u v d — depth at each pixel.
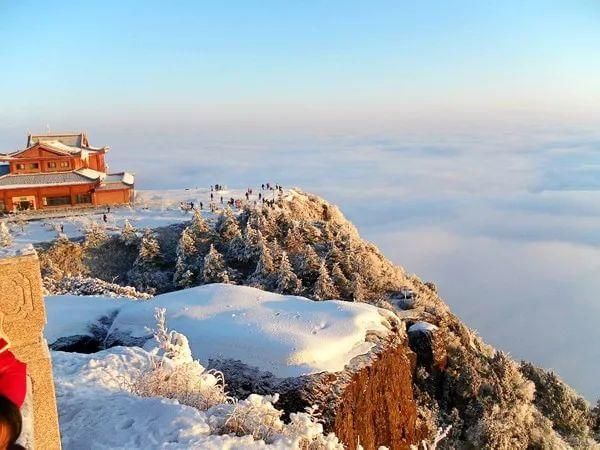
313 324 16.91
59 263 47.69
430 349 30.98
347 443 14.23
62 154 64.44
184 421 7.71
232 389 14.38
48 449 5.69
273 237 48.75
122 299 21.75
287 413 13.88
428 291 49.00
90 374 10.18
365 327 17.28
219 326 16.67
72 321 19.03
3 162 66.88
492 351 40.12
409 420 17.86
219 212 56.84
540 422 30.34
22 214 59.03
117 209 62.34
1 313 5.29
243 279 44.16
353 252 44.81
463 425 28.67
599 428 35.31
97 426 7.74
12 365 3.40
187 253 47.00
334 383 14.70
